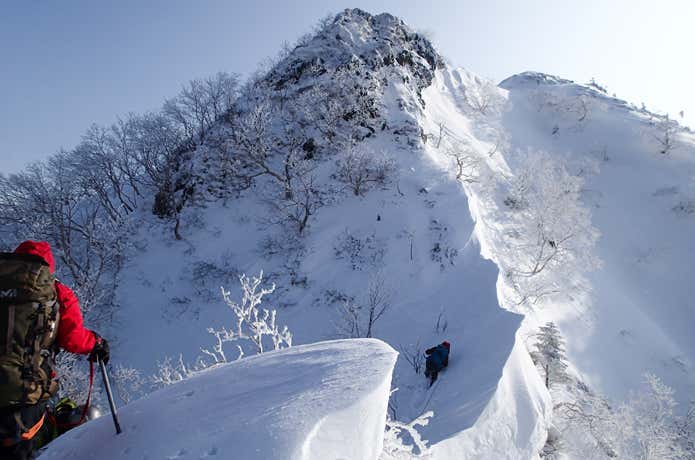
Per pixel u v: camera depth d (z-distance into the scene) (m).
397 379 15.71
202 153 36.72
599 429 15.45
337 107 36.56
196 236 30.73
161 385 11.98
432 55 58.28
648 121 52.97
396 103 40.94
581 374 22.28
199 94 44.66
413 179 31.14
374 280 22.38
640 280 33.53
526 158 40.41
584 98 58.56
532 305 24.95
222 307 25.08
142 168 41.38
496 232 30.41
